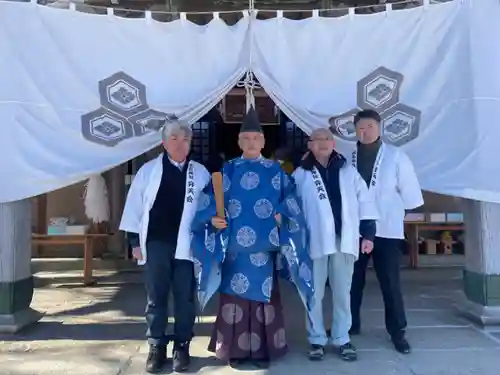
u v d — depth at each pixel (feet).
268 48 13.92
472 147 13.52
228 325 11.16
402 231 12.11
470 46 13.76
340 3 21.20
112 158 13.41
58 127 13.28
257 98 23.59
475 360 11.57
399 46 13.97
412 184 12.11
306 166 11.82
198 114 13.75
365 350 12.30
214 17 14.01
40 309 16.89
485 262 14.21
